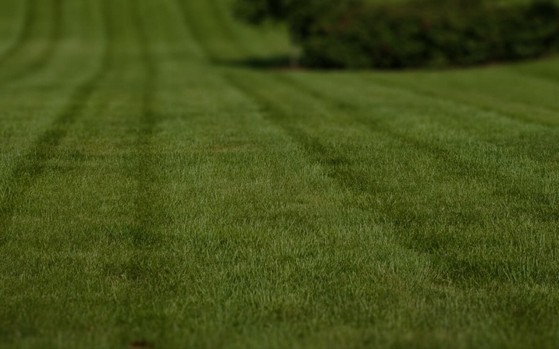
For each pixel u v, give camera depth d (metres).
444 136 24.03
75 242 14.97
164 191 18.12
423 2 65.69
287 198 17.52
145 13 101.69
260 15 64.62
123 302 12.25
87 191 18.19
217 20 99.81
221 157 21.44
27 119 29.28
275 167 20.22
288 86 45.12
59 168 20.33
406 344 10.71
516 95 41.22
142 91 43.34
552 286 12.82
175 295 12.52
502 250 14.30
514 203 16.97
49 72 61.75
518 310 11.84
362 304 12.08
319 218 16.14
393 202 17.14
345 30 63.03
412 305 12.04
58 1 105.38
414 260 13.86
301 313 11.80
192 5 105.00
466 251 14.28
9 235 15.35
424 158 20.98
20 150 22.48
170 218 16.25
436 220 15.94
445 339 10.84
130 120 28.95
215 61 73.62
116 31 94.62
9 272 13.54
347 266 13.66
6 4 103.81
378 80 49.50
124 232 15.44
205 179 19.11
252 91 42.12
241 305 12.10
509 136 24.08
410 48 62.09
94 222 16.03
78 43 87.75
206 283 12.97
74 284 12.98
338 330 11.18
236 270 13.50
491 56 63.59
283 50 83.62
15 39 88.94
